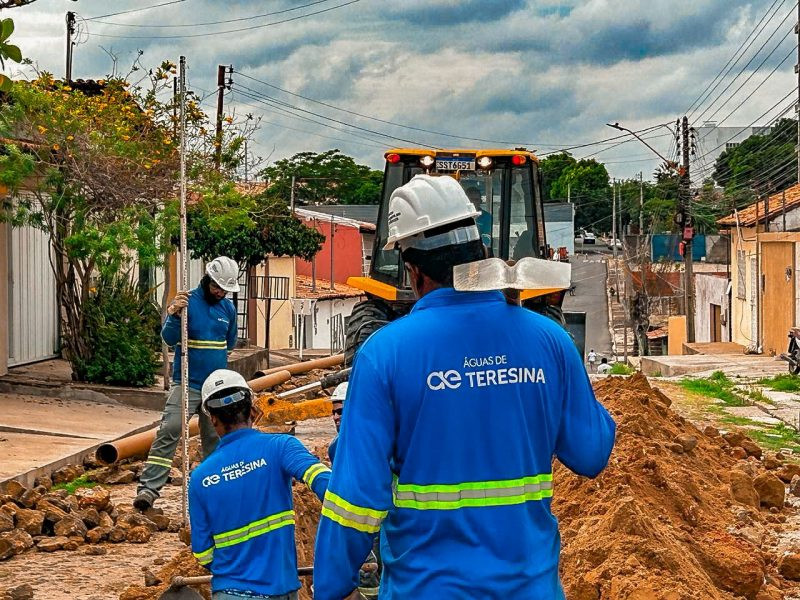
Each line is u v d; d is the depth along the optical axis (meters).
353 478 3.49
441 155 13.41
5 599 7.61
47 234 19.09
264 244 26.08
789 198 34.28
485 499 3.56
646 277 60.34
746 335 36.53
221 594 5.37
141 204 16.84
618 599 6.06
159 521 9.87
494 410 3.59
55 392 16.48
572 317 21.27
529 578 3.54
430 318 3.65
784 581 7.80
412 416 3.56
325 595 3.56
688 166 40.12
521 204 13.59
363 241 52.38
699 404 19.33
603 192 109.00
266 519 5.36
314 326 38.31
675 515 8.45
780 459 13.10
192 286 27.09
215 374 5.62
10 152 15.20
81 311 16.94
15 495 10.01
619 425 11.24
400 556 3.59
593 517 7.61
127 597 7.23
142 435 12.21
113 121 17.53
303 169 83.25
